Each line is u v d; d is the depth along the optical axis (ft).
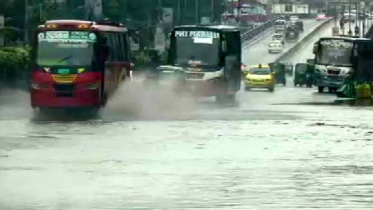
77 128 193.88
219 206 100.58
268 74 442.50
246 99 341.82
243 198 105.91
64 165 133.80
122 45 264.52
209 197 106.42
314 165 136.26
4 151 150.82
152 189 112.16
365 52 431.43
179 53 310.04
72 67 229.45
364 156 148.56
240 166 134.10
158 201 103.60
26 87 355.56
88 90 229.25
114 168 130.72
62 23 234.17
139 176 123.03
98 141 167.12
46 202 102.17
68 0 561.02
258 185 116.06
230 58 321.93
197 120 220.43
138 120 218.18
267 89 445.37
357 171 130.11
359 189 113.29
